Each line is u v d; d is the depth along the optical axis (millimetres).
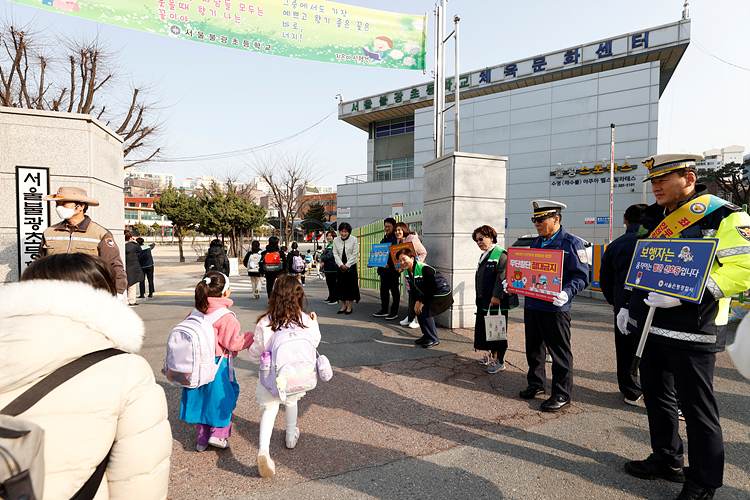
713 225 2285
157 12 6527
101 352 1050
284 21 7367
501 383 4207
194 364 2574
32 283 999
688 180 2445
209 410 2740
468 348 5461
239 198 27281
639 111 20000
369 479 2529
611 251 3953
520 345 5637
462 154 6523
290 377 2531
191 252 40625
